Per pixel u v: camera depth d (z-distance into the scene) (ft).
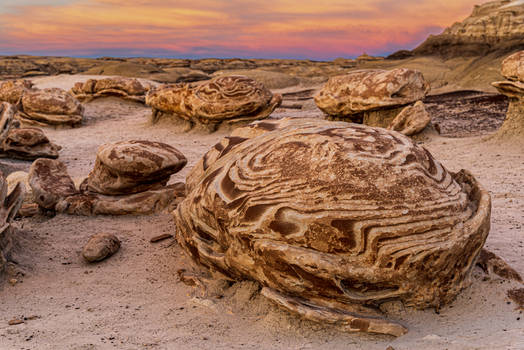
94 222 18.04
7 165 28.71
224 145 15.10
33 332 9.62
